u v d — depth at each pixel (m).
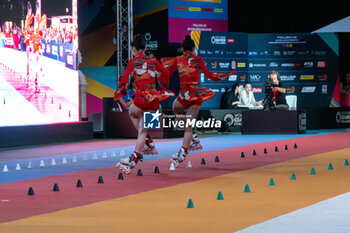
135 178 9.37
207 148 15.16
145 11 23.53
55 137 17.89
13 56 16.58
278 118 20.62
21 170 10.84
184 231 5.39
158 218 6.02
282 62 24.02
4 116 16.45
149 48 23.42
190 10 23.31
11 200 7.31
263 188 8.05
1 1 16.09
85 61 24.84
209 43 22.98
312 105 24.23
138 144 9.84
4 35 16.27
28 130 16.95
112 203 7.00
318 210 6.30
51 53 17.78
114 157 13.41
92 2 24.70
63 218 6.08
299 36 24.05
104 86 24.75
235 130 22.52
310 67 24.16
